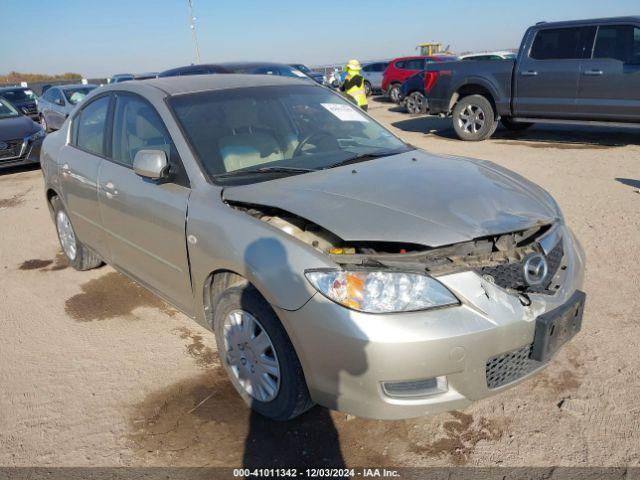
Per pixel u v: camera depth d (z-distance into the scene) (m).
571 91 9.66
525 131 12.35
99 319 4.18
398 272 2.38
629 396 2.97
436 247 2.47
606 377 3.14
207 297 3.15
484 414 2.90
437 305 2.37
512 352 2.49
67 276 5.06
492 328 2.38
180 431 2.88
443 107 11.59
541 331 2.50
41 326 4.12
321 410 2.99
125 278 4.92
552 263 2.78
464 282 2.42
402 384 2.40
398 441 2.74
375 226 2.52
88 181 4.14
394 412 2.40
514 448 2.65
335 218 2.58
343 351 2.36
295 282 2.47
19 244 6.09
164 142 3.43
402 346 2.29
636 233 5.30
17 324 4.17
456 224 2.55
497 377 2.52
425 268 2.42
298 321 2.46
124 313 4.25
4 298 4.65
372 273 2.37
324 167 3.31
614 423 2.78
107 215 3.96
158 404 3.11
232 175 3.19
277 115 3.73
